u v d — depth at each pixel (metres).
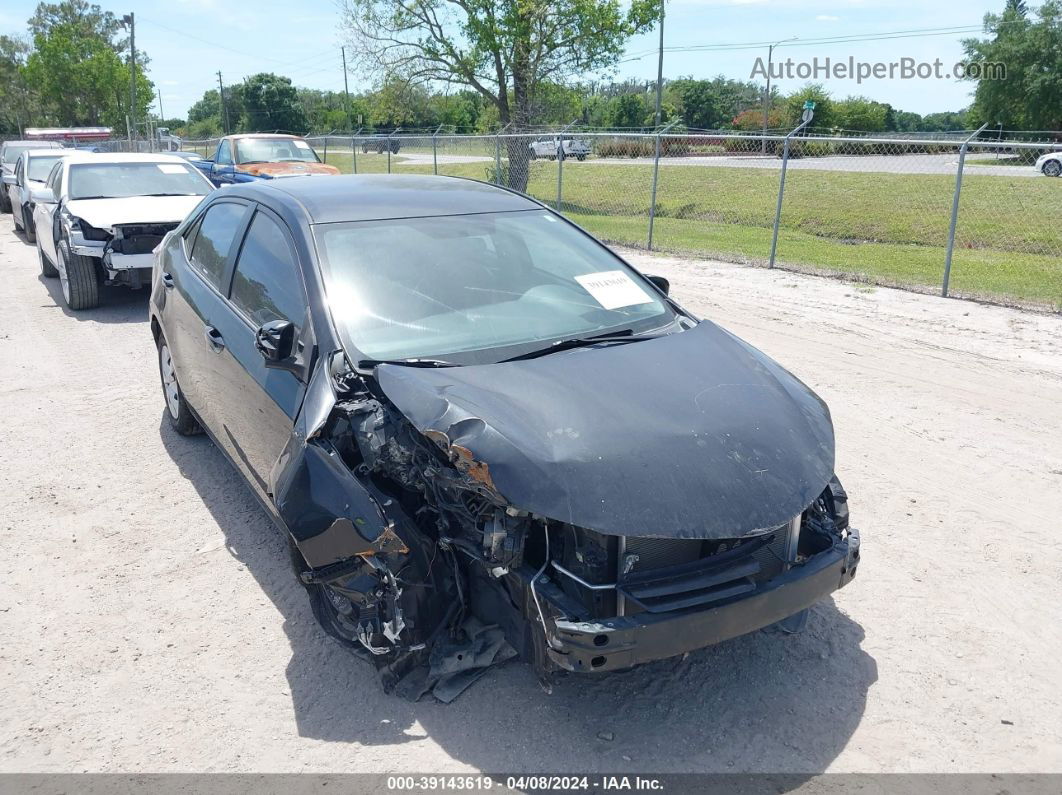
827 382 6.80
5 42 81.25
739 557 2.94
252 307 4.08
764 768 2.85
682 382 3.27
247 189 4.71
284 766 2.86
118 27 82.31
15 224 16.50
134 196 9.85
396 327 3.53
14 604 3.81
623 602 2.77
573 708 3.13
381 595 3.01
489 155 23.00
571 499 2.68
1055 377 6.90
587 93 25.56
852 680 3.30
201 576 4.04
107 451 5.50
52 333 8.43
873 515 4.62
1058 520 4.56
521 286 3.92
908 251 14.76
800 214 18.92
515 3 23.22
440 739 2.98
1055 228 15.98
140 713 3.12
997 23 49.19
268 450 3.70
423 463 3.03
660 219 19.50
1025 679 3.30
